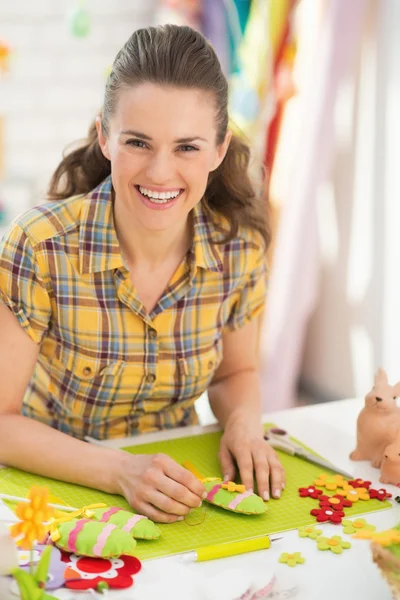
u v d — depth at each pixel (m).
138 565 1.12
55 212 1.47
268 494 1.32
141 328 1.51
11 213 3.66
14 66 3.65
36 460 1.38
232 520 1.25
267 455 1.41
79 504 1.30
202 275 1.55
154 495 1.25
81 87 3.77
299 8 2.99
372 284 3.06
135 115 1.28
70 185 1.63
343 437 1.56
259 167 1.74
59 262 1.45
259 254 1.62
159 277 1.52
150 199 1.34
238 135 1.60
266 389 3.18
